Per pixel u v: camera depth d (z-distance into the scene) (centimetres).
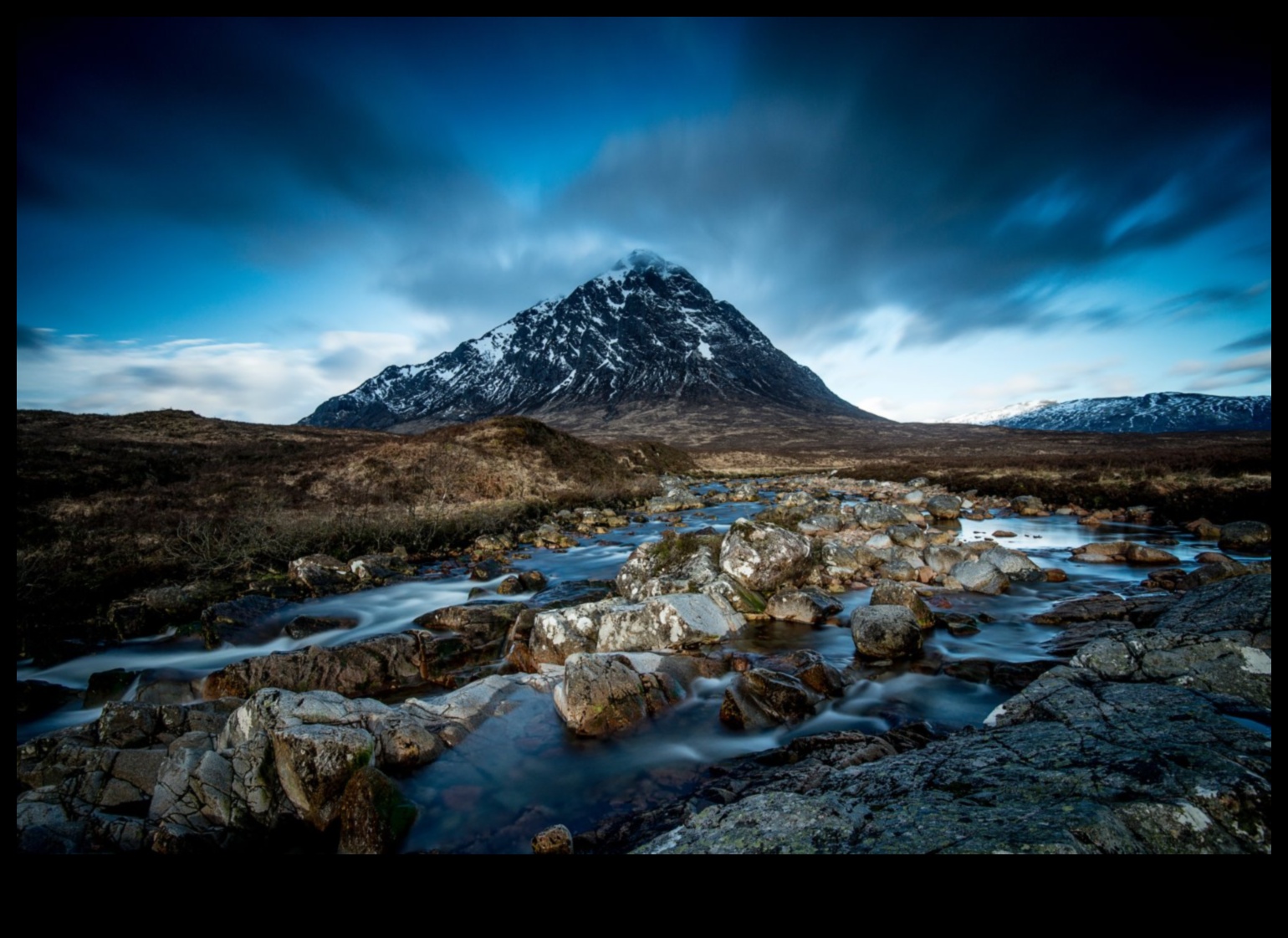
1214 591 858
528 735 738
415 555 1989
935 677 888
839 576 1457
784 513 2280
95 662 1105
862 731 725
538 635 1032
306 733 581
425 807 586
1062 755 464
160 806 525
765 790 550
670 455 6462
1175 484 2727
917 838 347
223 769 568
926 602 1232
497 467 3588
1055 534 2150
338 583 1584
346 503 2716
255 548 1783
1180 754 430
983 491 3372
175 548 1769
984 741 529
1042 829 336
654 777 644
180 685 932
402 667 981
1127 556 1606
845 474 5338
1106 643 701
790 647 1046
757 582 1328
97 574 1508
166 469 2872
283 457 3416
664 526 2691
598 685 766
